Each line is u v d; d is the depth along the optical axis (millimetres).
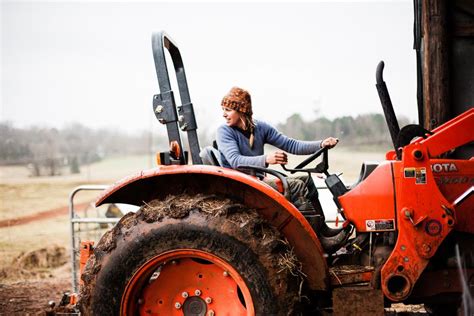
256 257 3420
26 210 13180
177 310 3615
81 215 12047
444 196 3768
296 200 3842
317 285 3602
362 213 3707
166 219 3492
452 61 5363
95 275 3512
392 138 3859
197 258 3584
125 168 23516
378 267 3646
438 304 4125
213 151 3941
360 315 3590
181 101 4000
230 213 3488
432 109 5277
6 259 8156
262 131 4199
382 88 3828
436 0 5246
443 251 3811
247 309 3443
